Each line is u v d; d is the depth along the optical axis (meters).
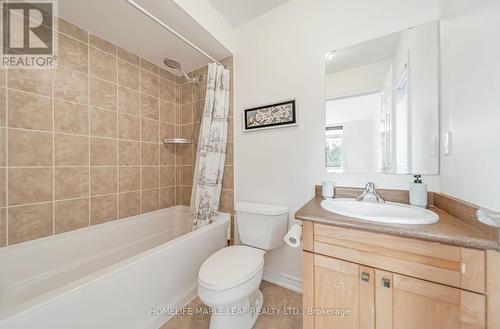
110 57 1.63
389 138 1.19
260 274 1.12
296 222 1.50
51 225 1.32
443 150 1.00
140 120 1.87
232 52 1.77
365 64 1.26
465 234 0.64
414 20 1.11
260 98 1.65
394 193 1.15
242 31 1.75
